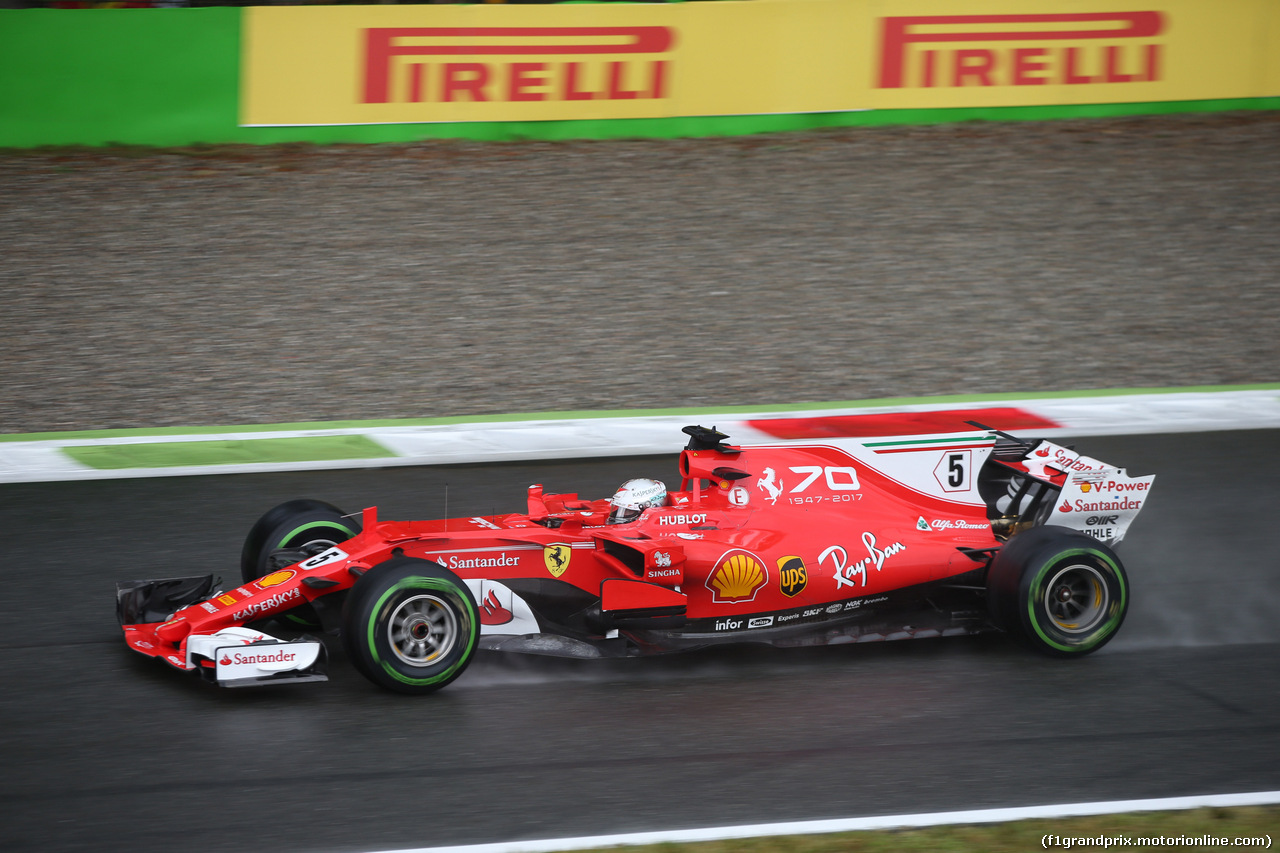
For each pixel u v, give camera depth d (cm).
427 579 2103
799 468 2516
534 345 4900
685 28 6469
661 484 2491
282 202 5928
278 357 4728
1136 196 6297
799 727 2052
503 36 6328
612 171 6334
